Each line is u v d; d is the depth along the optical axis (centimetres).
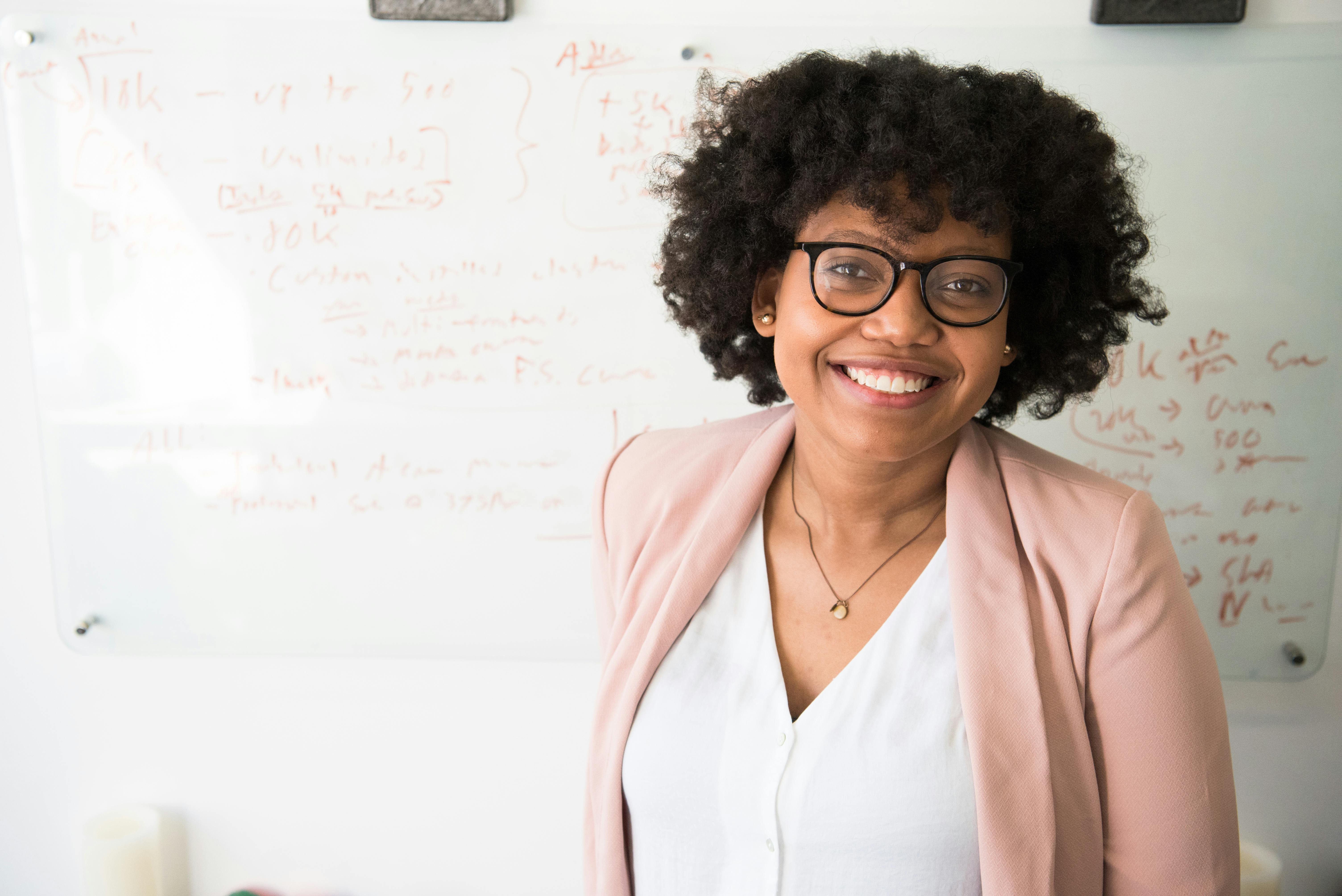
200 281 126
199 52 121
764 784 67
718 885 71
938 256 60
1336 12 112
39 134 123
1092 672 62
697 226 75
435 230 124
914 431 62
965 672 62
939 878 64
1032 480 68
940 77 62
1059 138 61
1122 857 63
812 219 64
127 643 135
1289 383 118
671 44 119
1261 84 113
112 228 125
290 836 142
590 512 130
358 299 126
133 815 139
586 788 83
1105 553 62
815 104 63
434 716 138
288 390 128
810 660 70
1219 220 116
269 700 139
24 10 120
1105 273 69
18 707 139
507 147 122
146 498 131
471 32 120
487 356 127
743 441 81
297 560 133
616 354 126
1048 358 71
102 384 129
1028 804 60
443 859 141
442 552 132
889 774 63
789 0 118
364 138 122
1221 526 122
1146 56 114
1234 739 129
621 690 76
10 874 141
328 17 120
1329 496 120
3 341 129
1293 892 132
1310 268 116
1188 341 119
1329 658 125
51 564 134
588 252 124
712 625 74
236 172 123
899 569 70
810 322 62
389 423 129
